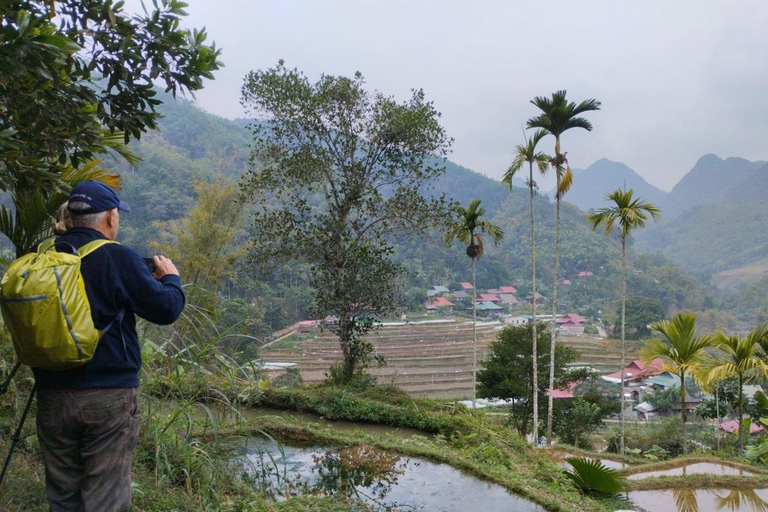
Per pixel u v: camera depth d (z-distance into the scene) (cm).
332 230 1391
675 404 4934
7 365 416
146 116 371
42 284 197
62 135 335
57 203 416
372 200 1424
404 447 665
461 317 9506
